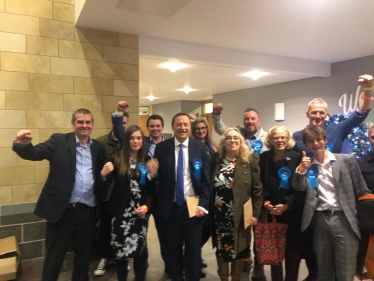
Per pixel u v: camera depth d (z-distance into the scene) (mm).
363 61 4906
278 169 2334
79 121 2277
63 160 2246
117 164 2332
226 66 4594
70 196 2240
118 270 2363
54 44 3215
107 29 3443
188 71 5258
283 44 4184
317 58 5031
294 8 2951
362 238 2273
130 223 2320
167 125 10945
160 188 2381
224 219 2314
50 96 3207
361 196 2127
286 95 6391
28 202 3172
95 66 3412
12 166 3096
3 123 3031
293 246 2303
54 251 2262
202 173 2357
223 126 3531
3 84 3018
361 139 3898
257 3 2828
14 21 3047
